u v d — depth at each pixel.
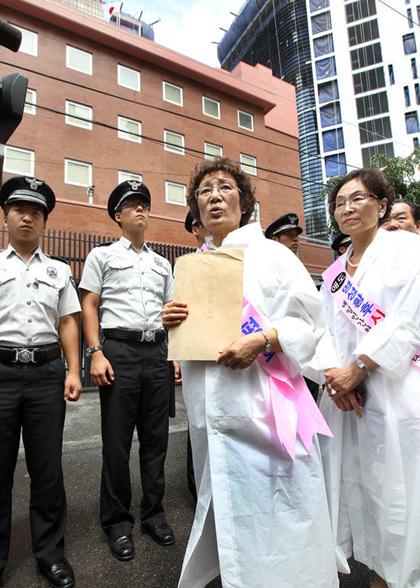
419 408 1.43
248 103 17.81
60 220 10.77
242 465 1.18
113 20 19.42
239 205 1.55
